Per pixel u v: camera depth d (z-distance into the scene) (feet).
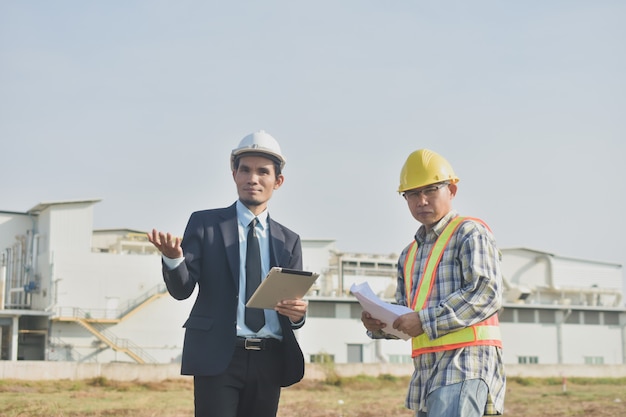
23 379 104.99
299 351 18.60
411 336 17.37
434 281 17.85
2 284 156.35
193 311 18.67
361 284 18.04
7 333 155.74
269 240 19.24
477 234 17.65
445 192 18.30
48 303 160.25
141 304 164.45
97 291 163.73
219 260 18.67
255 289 18.67
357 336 172.65
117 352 162.91
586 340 194.80
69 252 163.22
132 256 166.81
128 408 62.64
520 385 134.51
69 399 74.64
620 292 209.87
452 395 17.17
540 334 190.39
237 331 18.39
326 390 110.52
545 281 208.23
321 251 188.85
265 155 19.06
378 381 127.34
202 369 17.97
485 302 17.12
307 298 169.78
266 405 18.88
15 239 169.78
